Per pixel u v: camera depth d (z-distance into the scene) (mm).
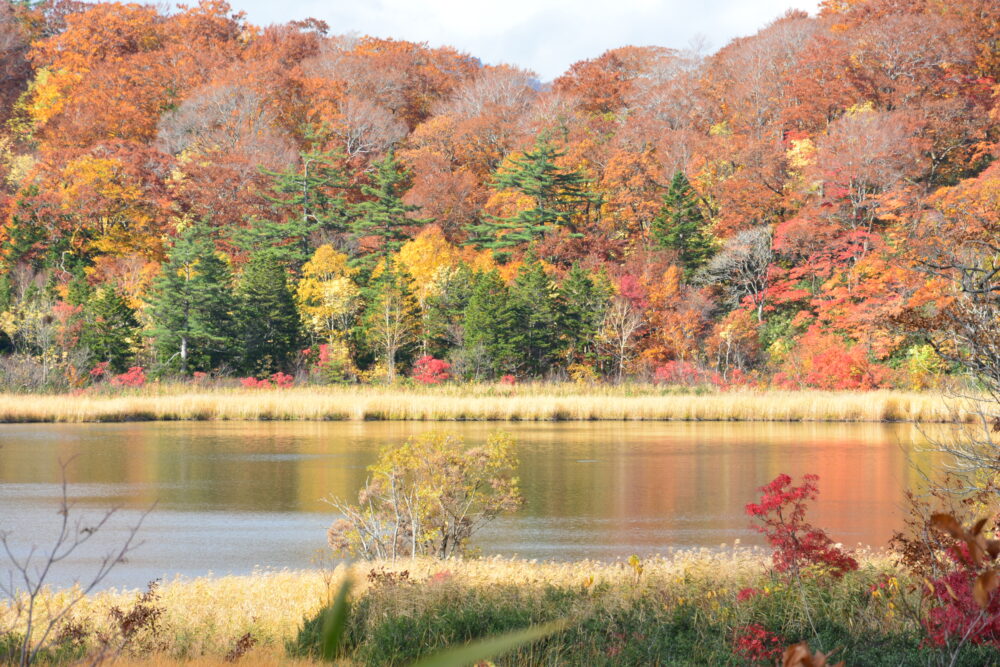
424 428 42719
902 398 46812
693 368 58562
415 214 81062
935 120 69438
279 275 65812
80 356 57781
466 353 61094
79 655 9547
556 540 19234
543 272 64250
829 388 53719
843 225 67000
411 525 16641
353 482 26859
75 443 36344
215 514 22250
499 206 80438
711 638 8883
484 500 17438
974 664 7320
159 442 36844
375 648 8953
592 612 9703
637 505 23422
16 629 10391
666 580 11758
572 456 32469
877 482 26234
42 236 76312
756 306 66438
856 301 59719
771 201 72188
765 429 42312
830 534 19188
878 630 8859
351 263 71625
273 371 65500
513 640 1030
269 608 12414
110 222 79625
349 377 62906
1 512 22094
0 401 46906
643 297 63438
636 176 78688
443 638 8859
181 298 62219
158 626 11086
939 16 77688
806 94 78188
